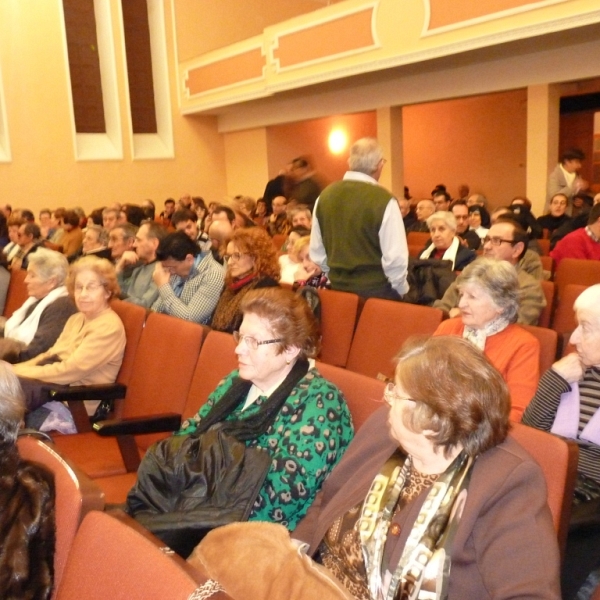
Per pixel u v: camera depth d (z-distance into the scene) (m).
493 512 1.14
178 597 0.86
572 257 4.02
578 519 1.47
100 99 11.09
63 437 2.52
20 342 3.10
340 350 3.05
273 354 1.66
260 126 11.01
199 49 11.77
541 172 6.92
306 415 1.59
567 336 2.23
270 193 7.76
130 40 11.38
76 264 2.85
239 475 1.52
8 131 10.10
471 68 7.36
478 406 1.16
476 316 2.09
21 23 10.05
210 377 2.25
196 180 12.07
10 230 6.49
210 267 3.16
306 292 3.13
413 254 4.70
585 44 6.23
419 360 1.20
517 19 5.89
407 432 1.20
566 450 1.31
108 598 0.93
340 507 1.36
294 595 1.12
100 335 2.69
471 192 11.16
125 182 11.30
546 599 1.01
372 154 3.12
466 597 1.12
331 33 7.98
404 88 8.16
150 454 1.59
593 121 9.12
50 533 1.17
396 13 7.05
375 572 1.20
